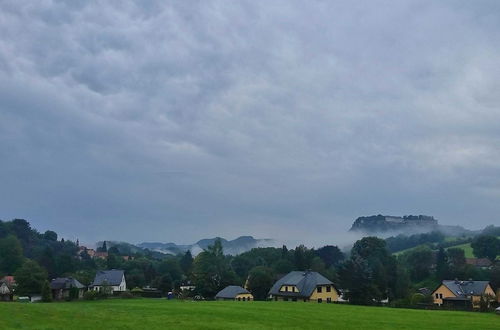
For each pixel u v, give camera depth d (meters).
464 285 148.38
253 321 56.25
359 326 54.88
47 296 112.56
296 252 187.62
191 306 79.25
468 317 71.50
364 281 124.25
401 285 158.62
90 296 120.81
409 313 76.31
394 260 182.25
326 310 76.12
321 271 178.75
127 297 129.12
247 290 149.00
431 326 56.97
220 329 47.00
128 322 49.47
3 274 184.00
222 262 162.00
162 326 47.47
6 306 57.00
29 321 45.62
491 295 139.25
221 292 134.38
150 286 174.62
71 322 46.81
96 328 43.97
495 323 62.47
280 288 132.50
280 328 50.16
